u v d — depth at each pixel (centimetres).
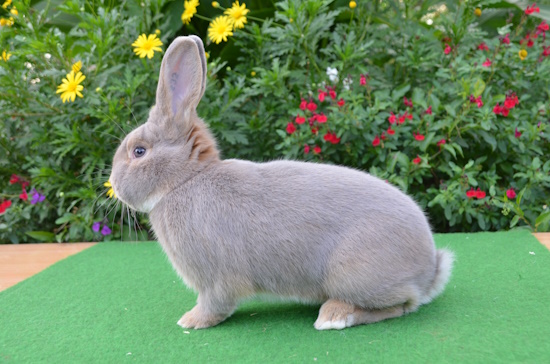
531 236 109
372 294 73
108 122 121
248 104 136
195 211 75
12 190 133
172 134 77
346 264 72
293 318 79
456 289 85
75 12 126
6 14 157
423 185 130
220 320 78
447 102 129
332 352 68
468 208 117
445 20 137
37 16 136
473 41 139
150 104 129
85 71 125
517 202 114
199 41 77
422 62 130
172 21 148
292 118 129
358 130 123
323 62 133
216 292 76
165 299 88
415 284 75
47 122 129
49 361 70
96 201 124
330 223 73
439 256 80
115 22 129
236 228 74
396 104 125
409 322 75
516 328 71
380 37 137
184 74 77
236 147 133
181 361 68
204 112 123
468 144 128
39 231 131
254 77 137
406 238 74
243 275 74
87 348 73
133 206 78
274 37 140
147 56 125
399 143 124
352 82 130
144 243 120
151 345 73
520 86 128
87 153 128
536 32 134
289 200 74
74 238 125
